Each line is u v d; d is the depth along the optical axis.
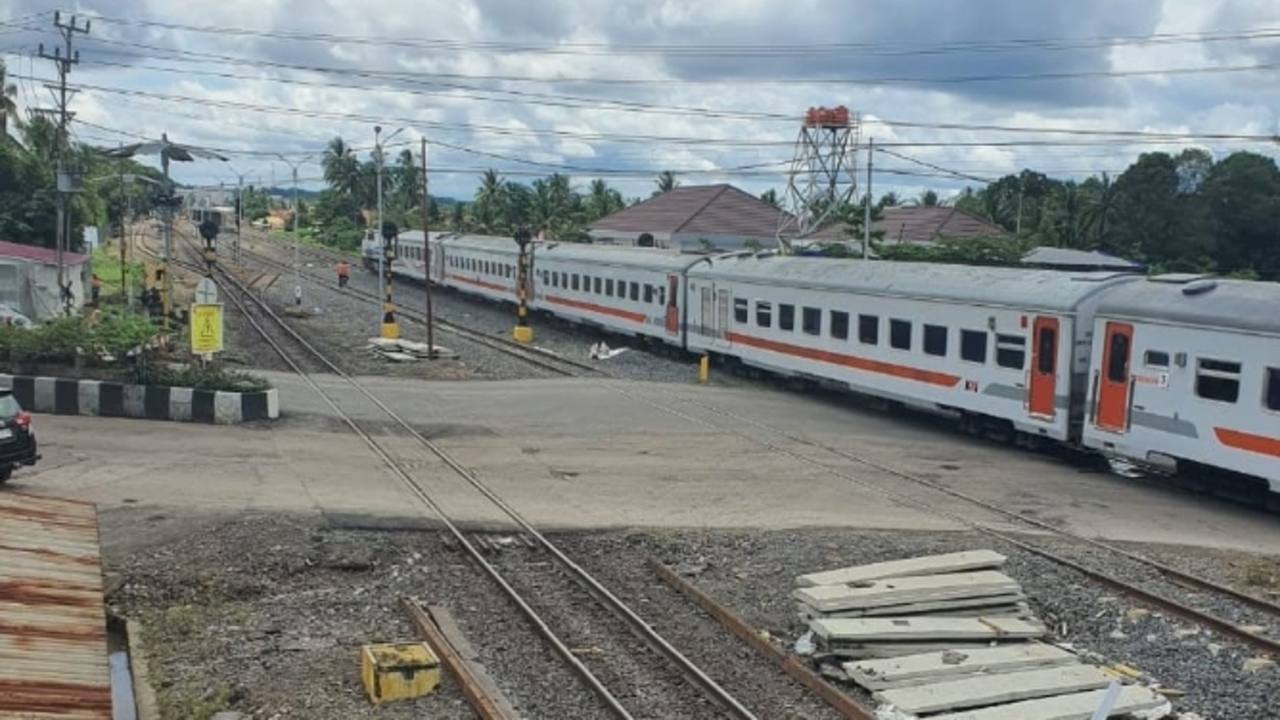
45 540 10.16
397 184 121.81
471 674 10.40
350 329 40.88
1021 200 80.38
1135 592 12.81
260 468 18.52
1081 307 19.67
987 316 21.61
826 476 19.20
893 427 24.28
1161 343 17.97
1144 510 17.12
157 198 38.06
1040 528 15.88
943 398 23.00
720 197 72.69
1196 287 17.88
